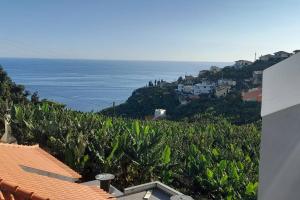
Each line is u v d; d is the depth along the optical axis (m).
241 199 16.84
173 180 20.19
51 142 19.52
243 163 23.05
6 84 50.38
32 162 7.70
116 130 22.39
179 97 123.19
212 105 99.12
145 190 12.30
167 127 36.78
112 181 17.75
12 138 17.89
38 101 51.97
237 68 152.62
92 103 193.62
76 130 21.52
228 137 38.12
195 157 22.23
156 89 138.12
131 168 18.81
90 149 18.19
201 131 37.19
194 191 19.23
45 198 4.59
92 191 6.73
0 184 4.78
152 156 18.39
